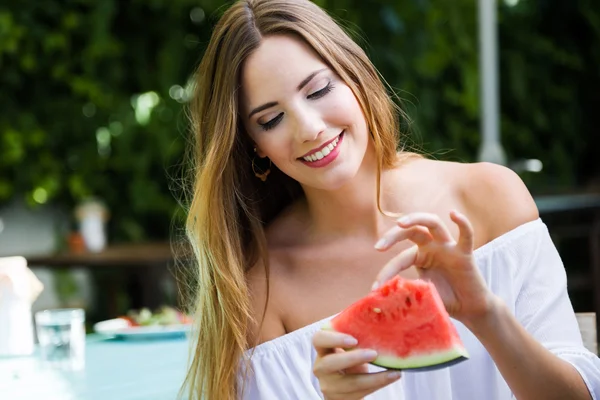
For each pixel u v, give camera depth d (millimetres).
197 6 7801
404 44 7867
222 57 2236
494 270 2236
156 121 7688
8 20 7293
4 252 7414
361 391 1743
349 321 1791
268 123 2193
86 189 7621
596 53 8523
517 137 8453
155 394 2586
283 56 2156
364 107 2238
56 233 7688
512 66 8328
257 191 2461
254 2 2256
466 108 8008
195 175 2426
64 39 7480
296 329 2336
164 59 7719
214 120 2299
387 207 2369
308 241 2414
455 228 2314
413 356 1727
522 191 2342
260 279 2381
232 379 2293
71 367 3049
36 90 7609
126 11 7773
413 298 1755
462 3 7926
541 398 1888
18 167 7500
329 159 2152
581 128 8664
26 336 3307
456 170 2410
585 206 5668
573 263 6812
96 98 7598
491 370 2244
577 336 2203
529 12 8492
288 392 2258
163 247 6699
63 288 7453
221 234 2334
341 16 7676
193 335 2463
